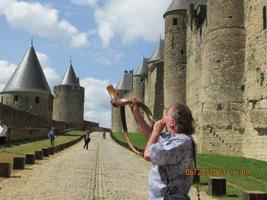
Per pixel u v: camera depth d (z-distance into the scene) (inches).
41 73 2876.5
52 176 626.2
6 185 518.0
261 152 995.3
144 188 551.5
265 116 987.9
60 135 2431.1
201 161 918.4
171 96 1872.5
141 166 871.7
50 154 1122.7
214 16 1187.3
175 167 158.1
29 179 579.8
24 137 1678.2
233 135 1122.0
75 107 3700.8
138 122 169.8
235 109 1127.0
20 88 2780.5
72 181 581.9
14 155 916.0
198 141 1210.0
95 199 449.7
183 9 1876.2
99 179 628.1
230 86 1136.8
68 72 3794.3
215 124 1147.9
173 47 1883.6
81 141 2138.3
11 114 1566.2
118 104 172.4
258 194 400.2
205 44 1226.6
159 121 165.8
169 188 157.5
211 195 500.4
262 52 1013.2
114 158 1082.1
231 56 1143.6
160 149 155.1
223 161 919.0
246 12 1131.3
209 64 1188.5
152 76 2432.3
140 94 3189.0
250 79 1077.1
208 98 1178.6
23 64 2847.0
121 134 2613.2
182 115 163.6
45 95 2829.7
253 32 1073.5
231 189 552.4
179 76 1861.5
